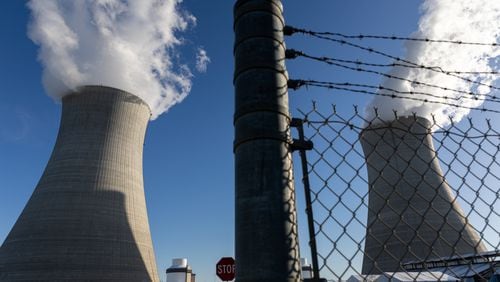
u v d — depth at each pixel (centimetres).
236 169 154
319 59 190
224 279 990
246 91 161
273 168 147
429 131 190
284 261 135
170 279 4628
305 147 165
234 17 187
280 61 170
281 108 159
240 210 145
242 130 155
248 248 137
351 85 185
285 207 143
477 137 196
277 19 180
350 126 181
